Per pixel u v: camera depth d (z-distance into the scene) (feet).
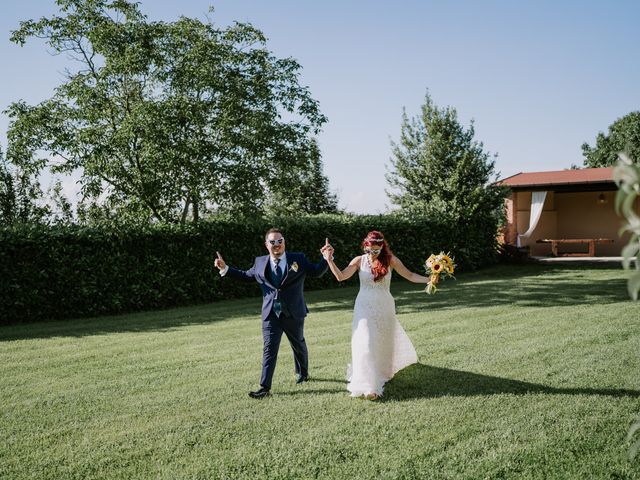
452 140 81.00
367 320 18.22
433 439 13.65
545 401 16.19
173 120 51.29
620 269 65.77
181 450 13.46
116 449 13.65
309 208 135.44
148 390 18.95
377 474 11.87
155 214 55.26
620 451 12.50
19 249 38.50
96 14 54.65
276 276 18.60
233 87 54.19
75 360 24.35
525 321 30.35
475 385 18.19
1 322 37.81
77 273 40.83
